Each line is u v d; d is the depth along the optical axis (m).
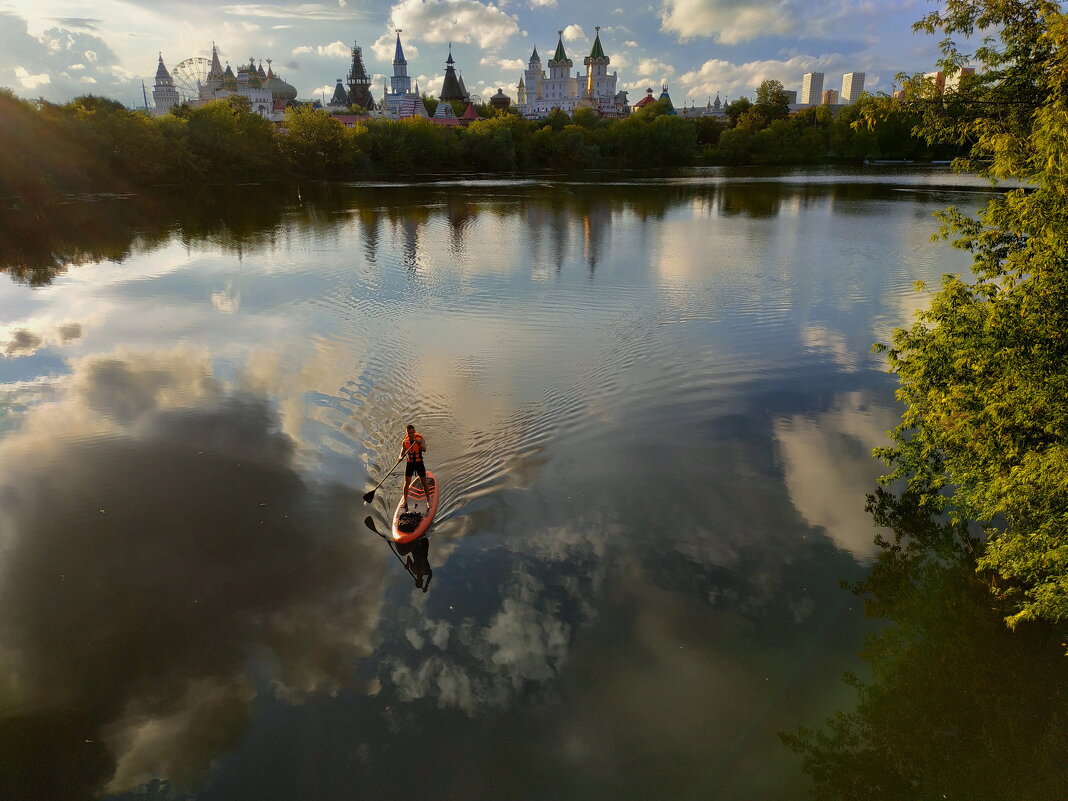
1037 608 9.79
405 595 11.55
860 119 14.55
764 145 145.88
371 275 35.38
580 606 11.29
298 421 17.83
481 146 125.56
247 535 13.05
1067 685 9.72
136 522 13.39
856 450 16.55
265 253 41.91
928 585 11.77
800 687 9.73
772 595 11.55
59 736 8.89
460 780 8.35
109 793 8.18
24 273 36.19
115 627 10.72
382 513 13.85
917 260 38.84
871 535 13.18
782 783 8.34
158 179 88.94
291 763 8.56
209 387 20.14
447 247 44.03
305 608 11.20
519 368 21.47
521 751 8.73
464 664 10.09
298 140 106.31
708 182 99.25
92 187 80.50
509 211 64.31
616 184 97.06
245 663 10.09
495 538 13.05
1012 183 87.94
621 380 20.62
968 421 11.21
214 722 9.12
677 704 9.44
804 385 20.50
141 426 17.56
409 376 20.80
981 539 12.96
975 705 9.44
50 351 23.39
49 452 16.12
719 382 20.64
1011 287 11.65
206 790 8.22
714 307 28.88
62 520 13.41
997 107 13.04
